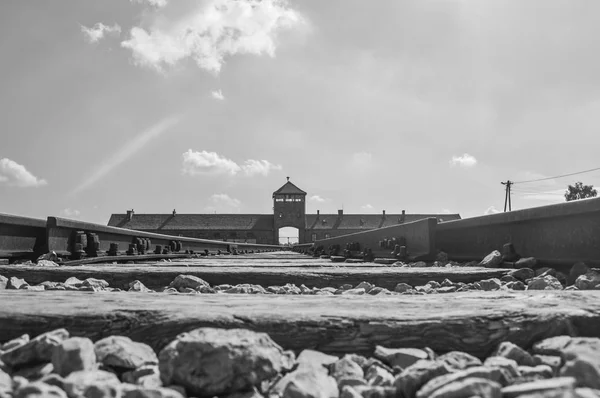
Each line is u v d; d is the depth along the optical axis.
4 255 5.93
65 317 1.98
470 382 1.27
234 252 27.72
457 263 7.46
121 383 1.51
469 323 1.96
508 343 1.84
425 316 2.00
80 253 7.59
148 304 2.22
